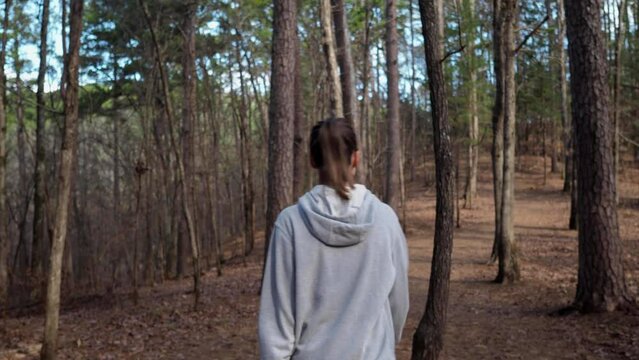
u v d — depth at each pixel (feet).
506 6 38.86
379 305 5.78
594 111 26.30
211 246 84.79
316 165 6.30
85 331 31.48
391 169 66.54
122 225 88.02
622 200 88.79
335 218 5.82
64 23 36.58
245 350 25.66
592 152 26.45
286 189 37.91
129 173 91.45
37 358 26.14
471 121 79.66
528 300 33.86
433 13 15.21
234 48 83.61
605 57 26.32
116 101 84.89
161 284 58.85
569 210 86.69
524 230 70.74
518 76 84.02
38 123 59.62
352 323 5.71
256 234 94.89
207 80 81.66
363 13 63.16
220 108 106.83
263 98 111.24
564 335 24.57
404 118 135.03
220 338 27.96
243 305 36.04
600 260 26.55
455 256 54.60
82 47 75.25
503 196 40.22
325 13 40.63
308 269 5.83
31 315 44.91
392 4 63.31
